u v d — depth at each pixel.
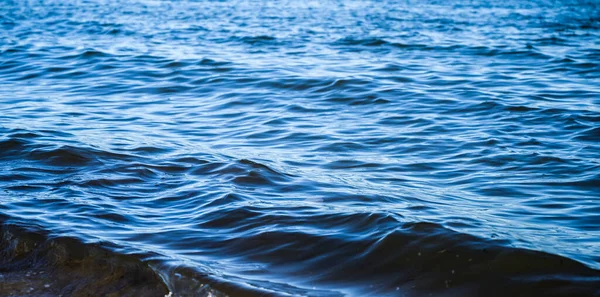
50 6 31.75
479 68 14.46
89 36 20.55
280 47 17.95
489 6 34.03
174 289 4.93
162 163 7.74
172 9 30.89
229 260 5.25
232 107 11.08
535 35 20.73
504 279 4.84
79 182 7.02
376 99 11.39
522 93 11.75
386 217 5.79
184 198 6.57
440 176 7.45
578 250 5.26
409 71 14.00
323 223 5.80
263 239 5.54
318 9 31.75
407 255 5.18
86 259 5.36
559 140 8.86
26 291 5.01
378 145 8.76
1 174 7.30
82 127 9.52
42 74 14.11
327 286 4.85
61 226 5.84
